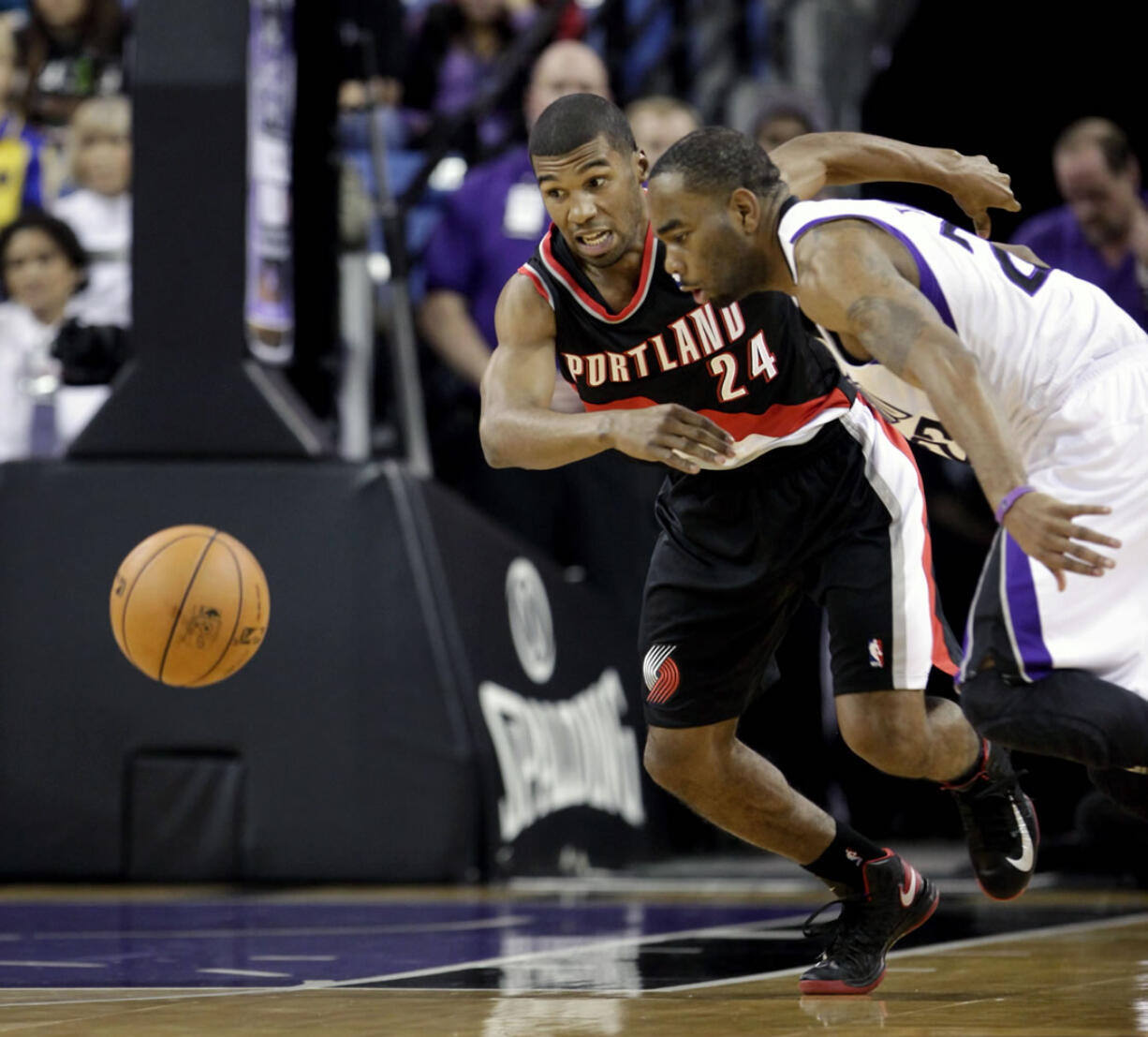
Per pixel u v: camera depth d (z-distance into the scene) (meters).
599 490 18.30
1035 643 7.09
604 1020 6.57
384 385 18.80
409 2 22.53
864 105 26.06
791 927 10.95
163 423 14.39
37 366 16.64
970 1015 6.61
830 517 7.79
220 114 14.30
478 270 18.31
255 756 14.11
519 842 14.51
